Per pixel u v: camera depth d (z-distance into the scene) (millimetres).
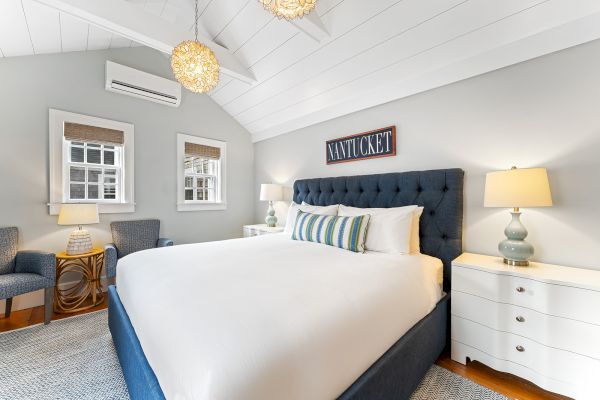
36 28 2201
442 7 1840
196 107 3791
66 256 2469
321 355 864
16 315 2389
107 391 1459
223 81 3492
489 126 1987
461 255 1985
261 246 2156
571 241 1663
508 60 1867
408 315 1351
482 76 2018
